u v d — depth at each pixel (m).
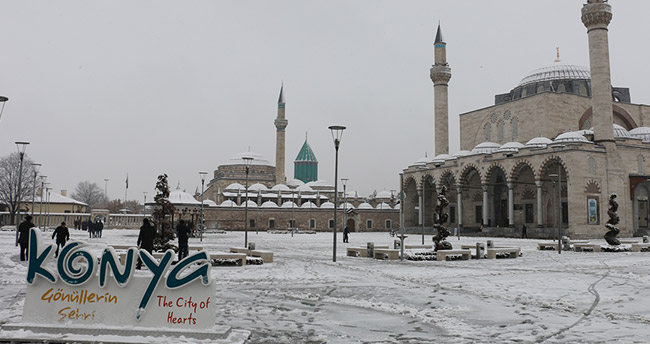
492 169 71.62
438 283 17.70
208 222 94.56
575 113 77.00
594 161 59.78
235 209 96.50
